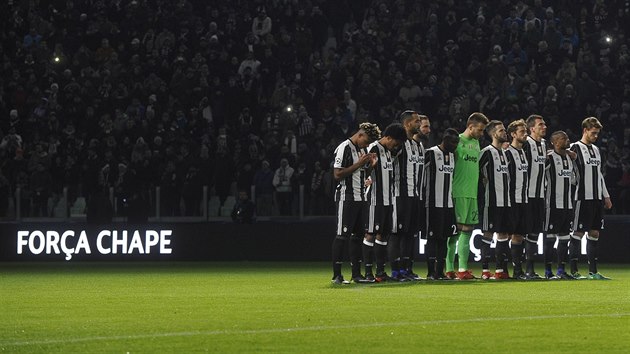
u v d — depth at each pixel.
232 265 62.50
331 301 33.50
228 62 79.88
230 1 84.62
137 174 68.69
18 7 84.19
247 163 69.44
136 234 66.25
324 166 68.81
